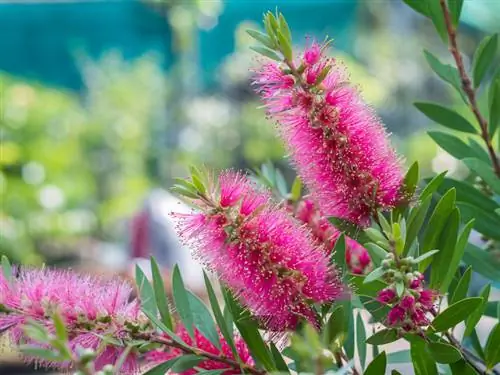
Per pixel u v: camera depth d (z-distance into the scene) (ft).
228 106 17.40
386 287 2.22
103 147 16.03
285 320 2.34
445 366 2.80
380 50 16.55
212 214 2.29
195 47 15.56
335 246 2.40
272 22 2.38
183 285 2.56
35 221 12.87
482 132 2.98
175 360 2.40
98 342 2.35
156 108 16.84
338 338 2.26
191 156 16.74
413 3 3.05
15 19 13.91
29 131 13.73
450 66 3.10
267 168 3.26
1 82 13.74
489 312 3.08
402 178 2.50
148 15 14.53
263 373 2.39
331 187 2.47
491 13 12.34
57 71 14.84
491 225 2.91
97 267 10.93
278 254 2.29
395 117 16.48
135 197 15.06
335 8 14.83
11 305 2.34
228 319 2.52
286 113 2.46
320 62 2.41
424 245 2.48
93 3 13.85
